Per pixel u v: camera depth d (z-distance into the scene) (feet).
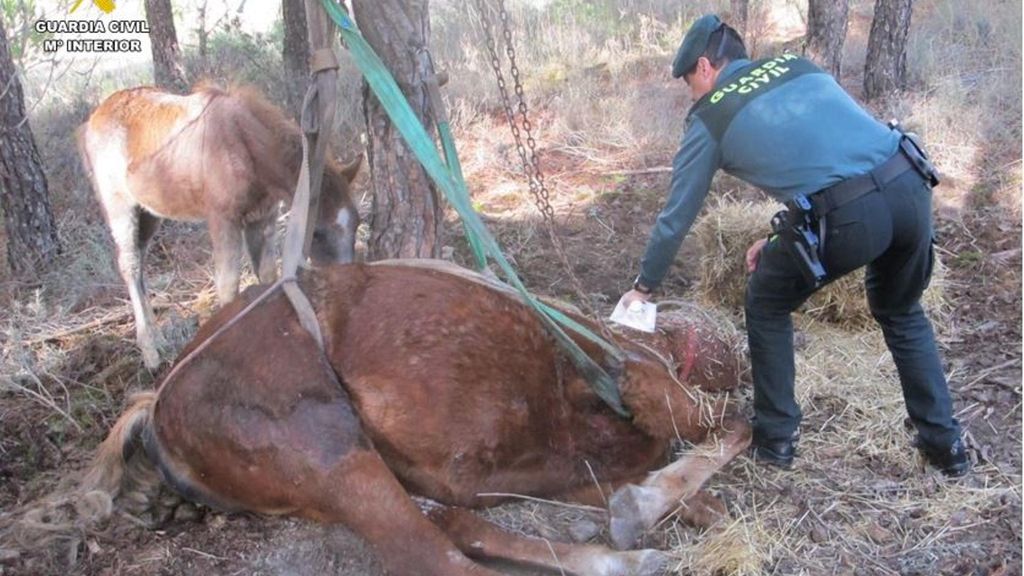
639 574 11.10
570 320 11.73
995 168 23.36
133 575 11.38
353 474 10.33
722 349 13.80
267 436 10.41
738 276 17.89
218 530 12.12
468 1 36.73
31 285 21.88
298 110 30.40
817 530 12.17
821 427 14.25
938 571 11.49
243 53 35.68
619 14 37.76
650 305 12.56
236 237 18.99
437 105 14.19
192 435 10.78
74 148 27.91
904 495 12.88
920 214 11.92
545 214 12.39
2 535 12.03
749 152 11.73
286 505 10.86
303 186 11.91
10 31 29.76
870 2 39.58
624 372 12.19
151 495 12.02
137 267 19.35
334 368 10.73
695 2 37.63
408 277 11.43
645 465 12.62
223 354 10.84
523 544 11.27
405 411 10.72
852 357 15.87
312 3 12.32
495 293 11.74
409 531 10.35
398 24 14.19
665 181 25.07
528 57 34.35
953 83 27.37
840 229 11.65
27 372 16.46
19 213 22.38
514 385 11.25
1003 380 15.38
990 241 20.20
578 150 27.71
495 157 27.35
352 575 11.54
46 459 14.53
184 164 18.70
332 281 11.35
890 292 12.68
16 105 22.04
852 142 11.67
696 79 12.35
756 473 13.20
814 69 12.10
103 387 16.80
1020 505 12.49
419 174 15.12
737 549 11.45
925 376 12.85
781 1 37.68
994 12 32.94
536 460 11.64
